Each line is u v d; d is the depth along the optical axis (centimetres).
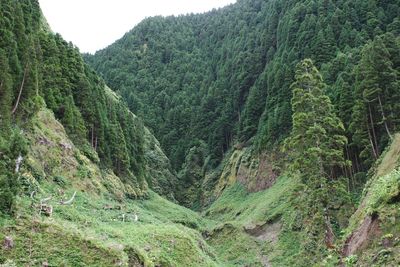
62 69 5528
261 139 7619
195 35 17812
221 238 5747
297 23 8900
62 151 4356
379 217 2312
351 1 8512
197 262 3108
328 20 8194
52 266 1983
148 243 2898
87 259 2108
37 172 3466
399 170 2455
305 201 3928
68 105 5047
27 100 3744
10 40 3544
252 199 6994
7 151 2348
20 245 2006
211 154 10062
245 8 15925
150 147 10119
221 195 8312
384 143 4338
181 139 11281
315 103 3459
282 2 10781
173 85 13950
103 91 7006
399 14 7606
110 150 6234
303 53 7994
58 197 3378
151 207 6412
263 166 7350
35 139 3875
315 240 4197
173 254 2952
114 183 5531
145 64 16088
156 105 13275
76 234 2225
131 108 13238
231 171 8625
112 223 3334
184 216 6500
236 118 10194
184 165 10469
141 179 7206
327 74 6372
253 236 5412
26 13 4700
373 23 7662
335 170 4978
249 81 10362
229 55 12562
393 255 2033
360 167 4909
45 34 5441
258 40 11244
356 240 2578
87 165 4806
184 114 11888
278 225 5256
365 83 4406
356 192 4553
